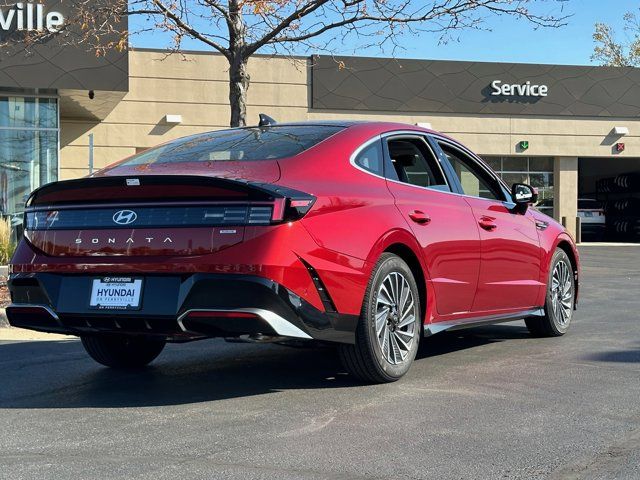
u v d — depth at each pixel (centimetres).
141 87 2312
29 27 1711
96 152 2283
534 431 387
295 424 402
